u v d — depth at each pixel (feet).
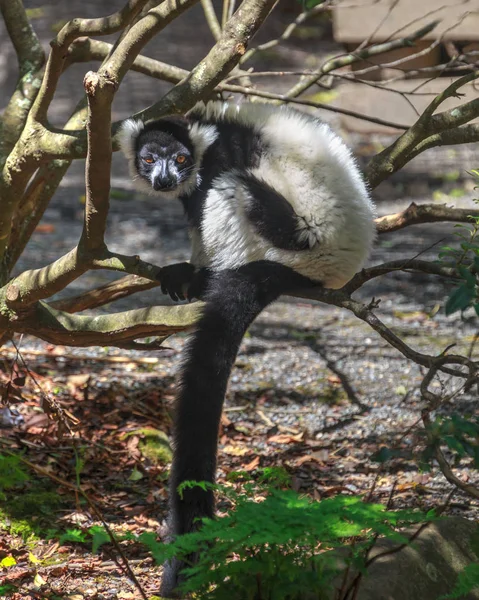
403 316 48.21
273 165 25.95
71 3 105.70
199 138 27.25
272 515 14.97
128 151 28.86
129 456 32.50
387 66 30.58
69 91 86.22
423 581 18.72
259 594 15.61
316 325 47.75
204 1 32.71
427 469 16.51
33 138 24.66
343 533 14.55
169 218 64.28
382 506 15.60
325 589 15.96
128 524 27.27
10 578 23.35
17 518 27.09
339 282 26.45
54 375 39.68
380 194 65.92
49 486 29.68
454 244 56.34
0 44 93.56
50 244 57.77
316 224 25.54
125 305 49.62
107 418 35.50
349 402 38.11
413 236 59.00
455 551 19.99
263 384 39.96
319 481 30.83
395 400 38.17
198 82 23.39
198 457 20.74
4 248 27.89
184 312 24.88
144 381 39.60
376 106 68.59
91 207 22.30
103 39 91.76
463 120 25.68
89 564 24.34
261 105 28.30
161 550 15.43
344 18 60.70
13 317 25.89
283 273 25.36
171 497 20.10
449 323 47.06
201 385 22.27
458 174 67.72
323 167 26.07
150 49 94.58
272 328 47.16
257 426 36.06
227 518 15.53
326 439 34.81
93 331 25.89
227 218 25.91
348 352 43.55
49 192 30.66
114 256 23.76
